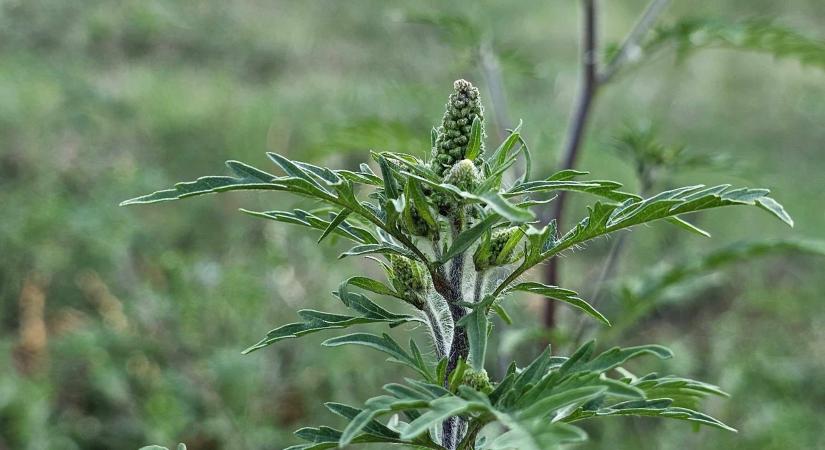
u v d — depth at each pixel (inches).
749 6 562.6
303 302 276.5
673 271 193.6
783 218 72.6
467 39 231.8
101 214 284.5
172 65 525.7
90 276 299.4
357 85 472.4
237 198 348.8
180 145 398.9
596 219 75.3
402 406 63.2
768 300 304.0
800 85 548.4
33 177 340.5
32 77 434.9
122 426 243.0
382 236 84.7
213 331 264.2
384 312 81.4
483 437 85.0
